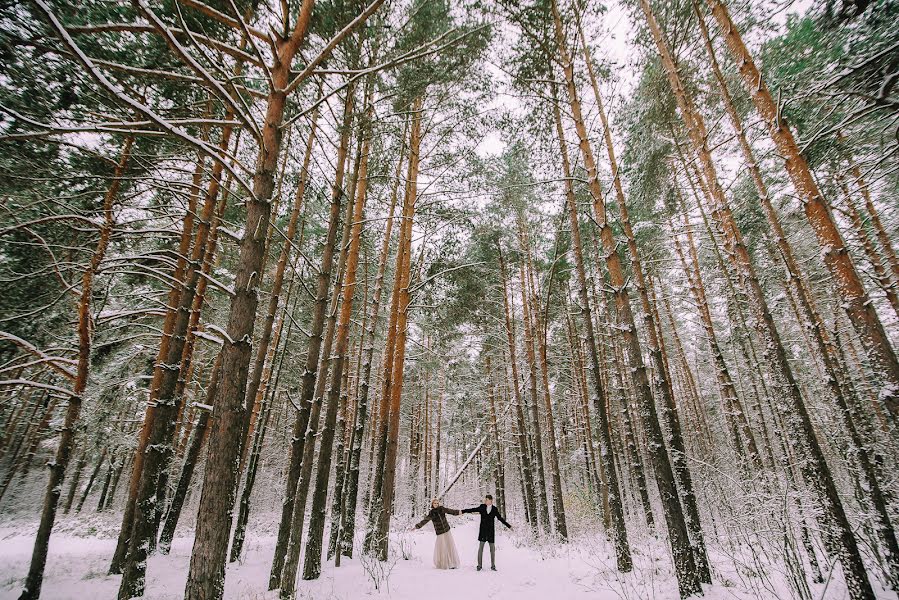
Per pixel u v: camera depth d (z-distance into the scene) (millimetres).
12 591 7426
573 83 8398
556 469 13648
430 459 26922
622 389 13570
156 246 10336
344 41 6641
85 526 15500
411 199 11641
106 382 9977
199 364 15594
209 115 7273
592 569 8070
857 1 4703
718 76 8422
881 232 10195
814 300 12039
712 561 7363
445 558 8797
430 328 15758
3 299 7250
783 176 10398
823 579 6004
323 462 8375
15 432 15836
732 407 10773
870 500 5496
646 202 12094
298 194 10305
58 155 6508
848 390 9391
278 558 7500
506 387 21109
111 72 5535
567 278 16797
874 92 4762
